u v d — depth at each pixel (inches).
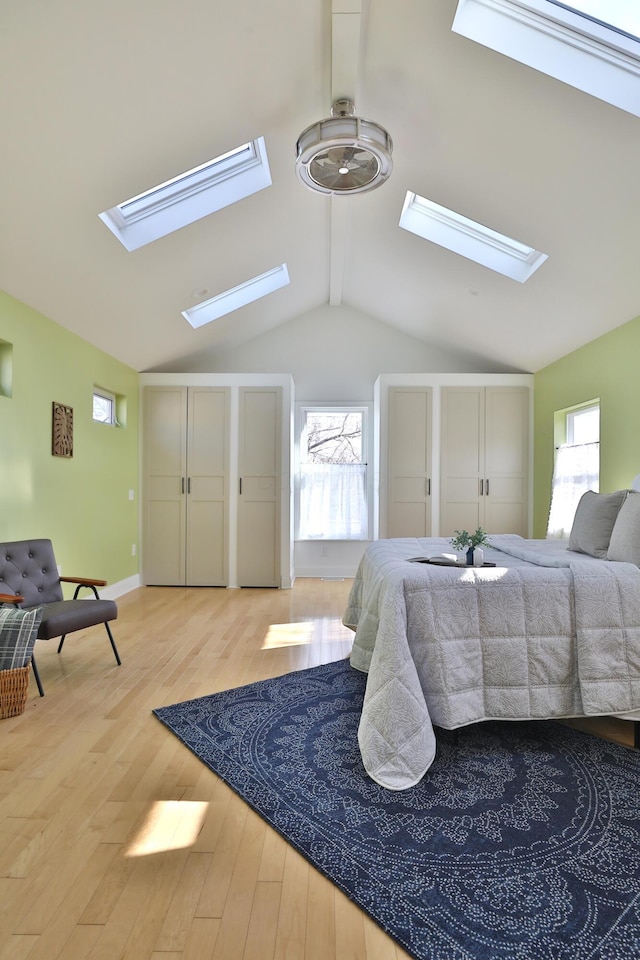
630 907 53.7
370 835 65.4
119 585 211.3
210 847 63.8
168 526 230.1
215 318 210.7
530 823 67.9
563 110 101.9
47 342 157.5
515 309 185.2
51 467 160.1
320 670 126.4
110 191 119.0
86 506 183.0
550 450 214.7
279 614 182.7
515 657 86.8
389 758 78.1
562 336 188.2
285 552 229.1
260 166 143.3
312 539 253.4
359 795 74.3
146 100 100.3
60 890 56.6
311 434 258.2
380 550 126.0
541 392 223.1
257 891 56.7
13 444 141.1
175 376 230.5
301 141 101.2
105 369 198.1
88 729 95.1
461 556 116.5
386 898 55.1
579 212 125.9
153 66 94.3
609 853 61.9
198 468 229.9
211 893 56.4
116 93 96.4
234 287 195.9
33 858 61.5
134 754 86.4
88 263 141.5
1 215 113.4
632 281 142.0
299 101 117.0
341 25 89.3
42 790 75.7
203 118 110.1
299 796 74.0
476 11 94.7
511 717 86.0
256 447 229.9
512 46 95.3
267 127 121.6
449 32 96.0
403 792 75.0
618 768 82.1
